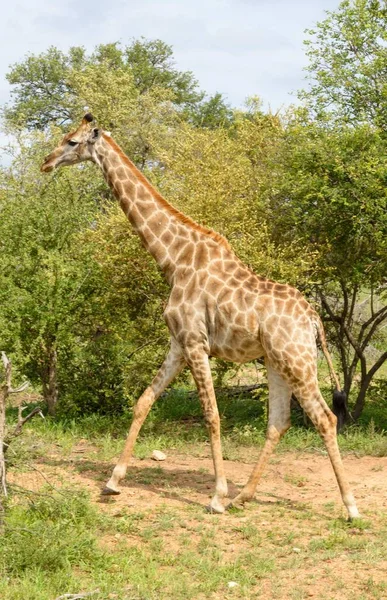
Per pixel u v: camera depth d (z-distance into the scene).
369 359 14.98
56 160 8.02
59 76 31.17
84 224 12.02
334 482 8.33
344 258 10.95
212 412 7.39
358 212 10.20
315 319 7.34
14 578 5.48
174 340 7.71
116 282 10.91
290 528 6.79
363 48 11.18
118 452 9.33
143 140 20.62
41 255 11.45
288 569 5.86
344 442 10.02
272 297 7.27
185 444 10.06
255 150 12.07
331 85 10.98
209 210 10.41
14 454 6.65
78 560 5.83
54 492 7.33
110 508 7.17
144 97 22.75
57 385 11.88
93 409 11.86
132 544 6.28
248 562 5.96
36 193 12.37
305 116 11.14
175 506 7.30
